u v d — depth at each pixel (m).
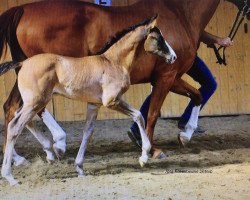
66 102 9.41
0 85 9.30
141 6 6.27
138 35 5.44
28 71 5.09
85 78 5.23
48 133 8.52
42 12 5.88
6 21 5.88
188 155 6.77
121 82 5.36
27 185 5.23
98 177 5.50
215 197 4.66
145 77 6.26
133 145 7.67
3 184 5.30
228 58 9.90
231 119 9.72
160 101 6.34
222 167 5.96
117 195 4.79
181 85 6.80
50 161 6.15
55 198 4.77
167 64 6.20
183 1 6.53
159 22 6.21
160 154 6.48
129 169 5.96
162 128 8.95
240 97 9.99
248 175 5.46
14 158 6.17
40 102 5.10
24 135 8.48
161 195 4.76
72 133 8.63
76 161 5.62
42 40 5.86
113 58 5.41
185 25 6.43
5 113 5.86
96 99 5.36
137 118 5.44
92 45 5.95
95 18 5.95
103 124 9.23
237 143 7.77
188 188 4.97
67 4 5.96
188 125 7.08
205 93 7.30
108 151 7.23
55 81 5.17
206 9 6.63
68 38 5.89
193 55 6.53
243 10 7.43
